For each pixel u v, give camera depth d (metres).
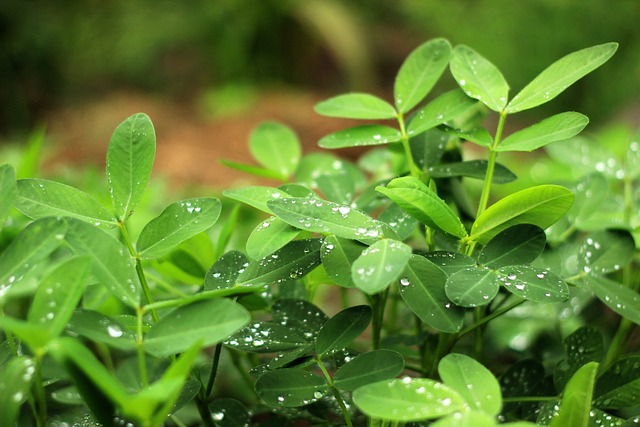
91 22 4.73
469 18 4.24
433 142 0.93
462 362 0.80
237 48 4.75
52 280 0.79
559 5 3.93
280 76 4.91
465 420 0.77
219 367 1.01
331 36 4.71
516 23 4.06
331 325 0.85
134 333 0.82
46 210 0.85
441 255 0.85
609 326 1.02
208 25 4.71
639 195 1.00
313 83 5.00
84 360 0.77
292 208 0.83
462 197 0.95
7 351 0.85
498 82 0.88
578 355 0.89
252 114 3.62
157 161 3.04
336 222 0.83
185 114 4.18
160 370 0.96
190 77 4.77
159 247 0.85
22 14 4.70
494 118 2.99
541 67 4.05
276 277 0.84
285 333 0.86
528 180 1.17
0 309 0.83
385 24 5.54
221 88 4.53
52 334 0.79
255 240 0.84
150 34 4.68
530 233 0.84
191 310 0.81
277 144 1.00
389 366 0.83
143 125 0.87
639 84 3.81
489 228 0.85
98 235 0.82
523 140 0.86
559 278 0.83
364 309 0.85
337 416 0.94
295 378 0.83
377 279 0.79
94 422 0.86
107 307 0.99
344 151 3.22
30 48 4.70
